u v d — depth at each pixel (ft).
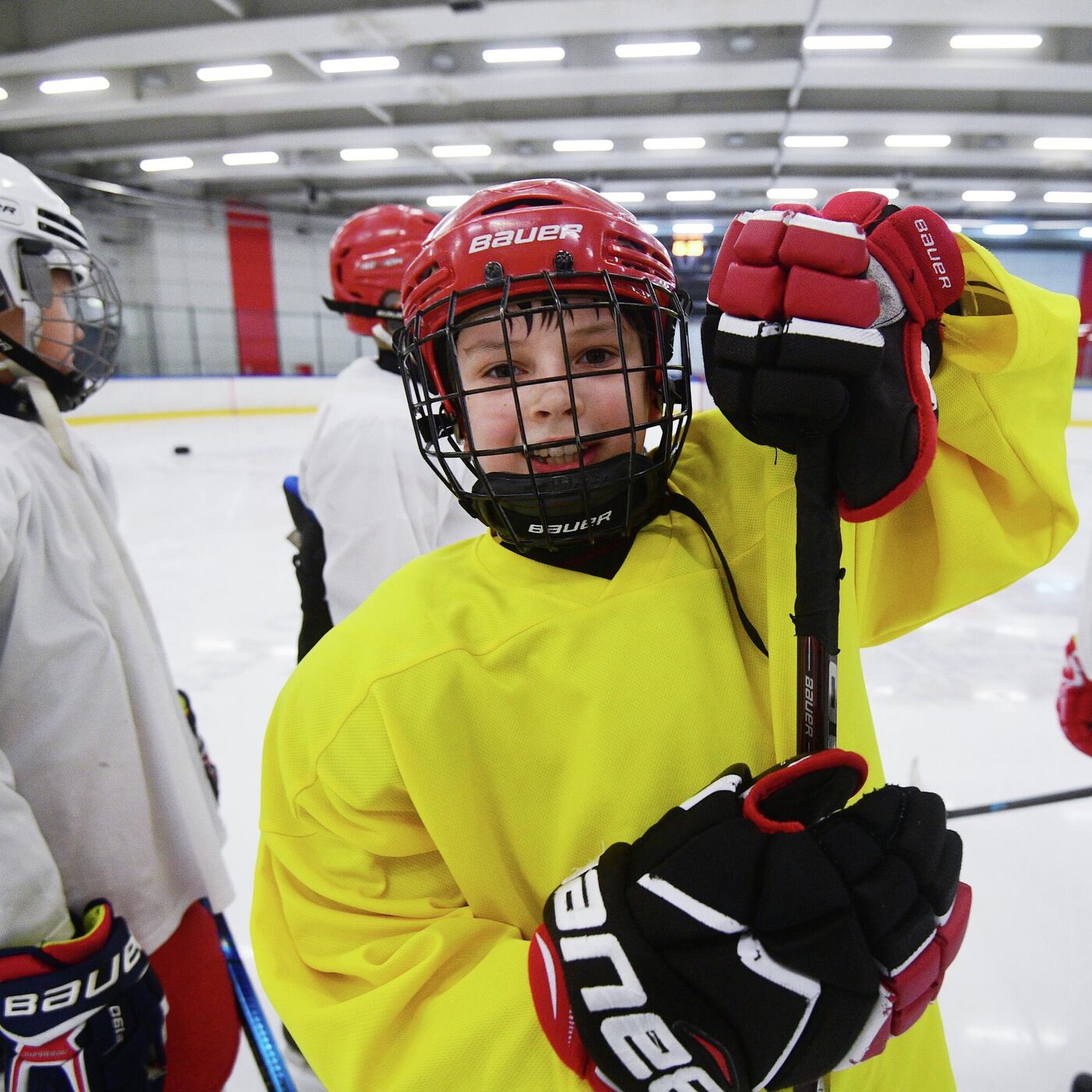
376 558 4.99
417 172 43.24
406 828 1.99
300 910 2.07
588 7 25.54
